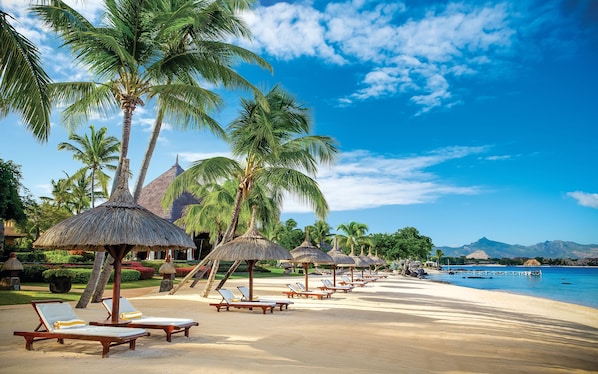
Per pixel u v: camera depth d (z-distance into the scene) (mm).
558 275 101625
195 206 29391
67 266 26703
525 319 14320
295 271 55062
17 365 5668
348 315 12695
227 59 14141
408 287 30000
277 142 16234
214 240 31906
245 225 27828
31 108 7992
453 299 21188
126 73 12422
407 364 6488
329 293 19203
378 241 66625
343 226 63750
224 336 8305
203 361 6027
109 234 7707
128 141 12523
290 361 6254
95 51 11875
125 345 7113
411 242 66250
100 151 40250
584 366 7137
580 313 18406
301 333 9039
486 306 18391
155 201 46875
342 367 6031
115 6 12344
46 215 42188
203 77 13422
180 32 13672
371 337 8852
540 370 6590
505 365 6773
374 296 20578
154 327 7695
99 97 12383
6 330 8547
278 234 62062
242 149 15906
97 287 14156
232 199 24141
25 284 20984
